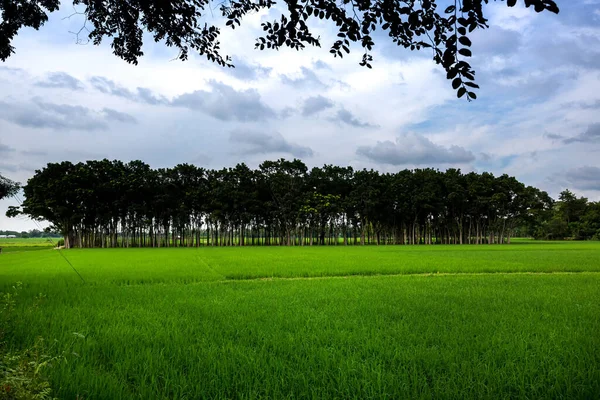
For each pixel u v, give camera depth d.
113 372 5.25
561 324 7.85
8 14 6.86
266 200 83.50
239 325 7.98
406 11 4.79
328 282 16.61
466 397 4.49
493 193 85.12
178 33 6.68
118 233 78.75
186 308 10.09
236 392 4.70
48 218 65.38
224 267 24.47
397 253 41.69
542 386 4.80
